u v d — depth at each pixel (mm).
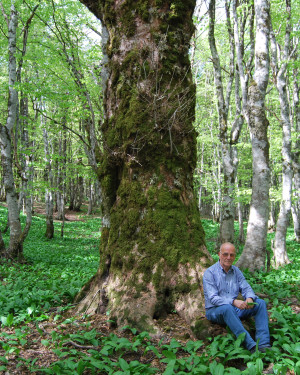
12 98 11289
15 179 17453
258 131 9180
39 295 5832
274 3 13531
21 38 14219
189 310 4430
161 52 5148
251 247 9023
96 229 26281
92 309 5012
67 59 12047
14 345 4082
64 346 4023
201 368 3283
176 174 5121
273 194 17344
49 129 14789
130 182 5164
